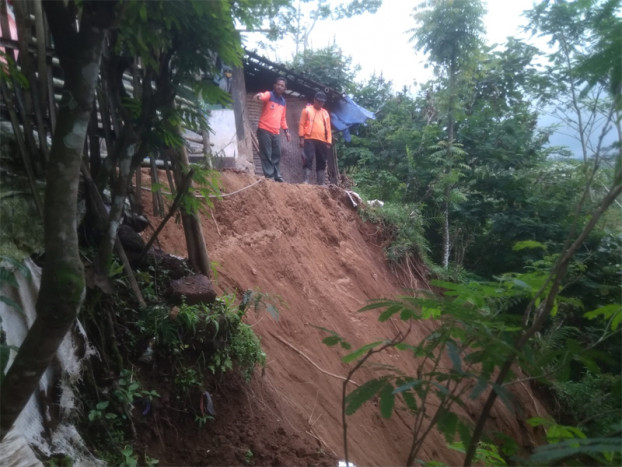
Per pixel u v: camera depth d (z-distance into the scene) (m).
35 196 3.29
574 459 1.36
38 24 3.38
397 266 10.44
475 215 11.64
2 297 2.33
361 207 10.67
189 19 2.57
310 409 5.07
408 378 1.70
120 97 3.59
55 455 2.69
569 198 10.51
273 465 3.74
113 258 3.86
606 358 1.65
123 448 3.17
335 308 7.45
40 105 3.48
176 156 4.24
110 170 3.66
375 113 16.48
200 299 4.05
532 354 1.62
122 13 1.91
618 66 1.58
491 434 1.68
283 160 12.93
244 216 7.27
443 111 12.48
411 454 1.68
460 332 1.68
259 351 4.40
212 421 3.73
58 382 2.96
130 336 3.61
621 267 7.32
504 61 12.12
